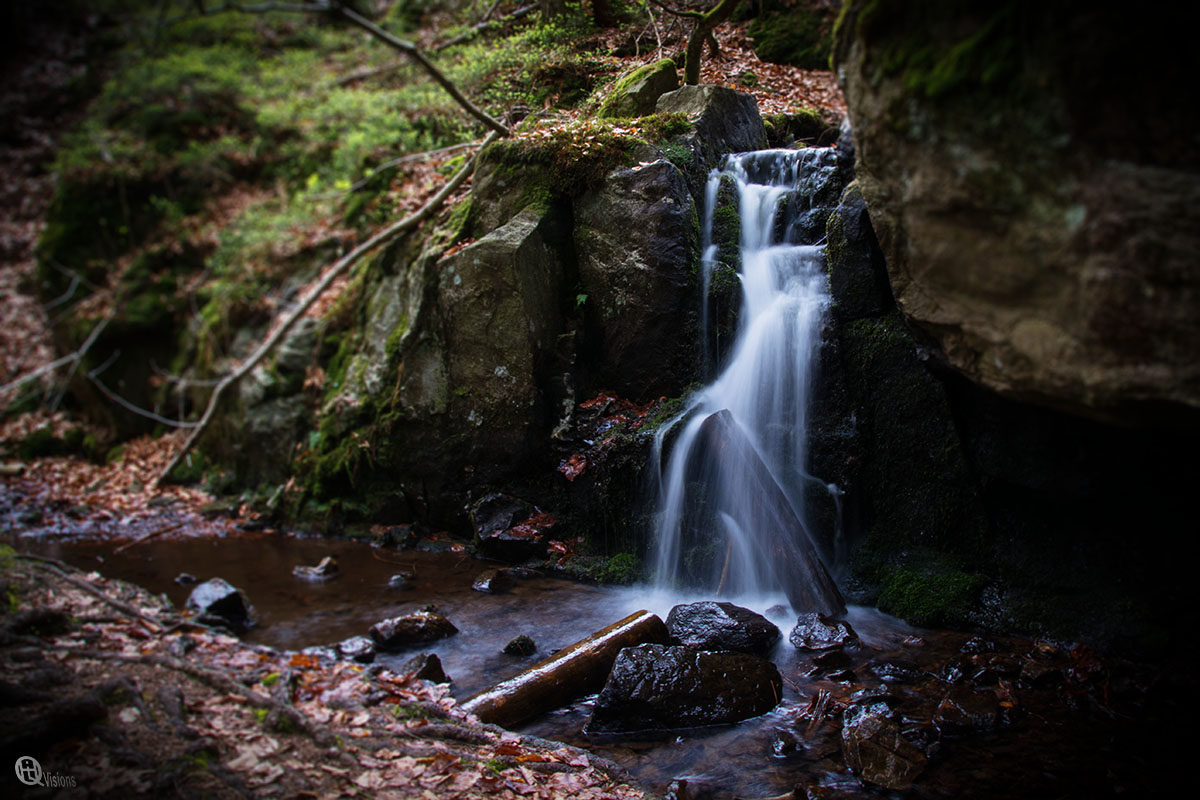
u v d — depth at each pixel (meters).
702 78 8.62
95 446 11.29
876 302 5.77
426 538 7.66
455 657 5.09
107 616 5.21
